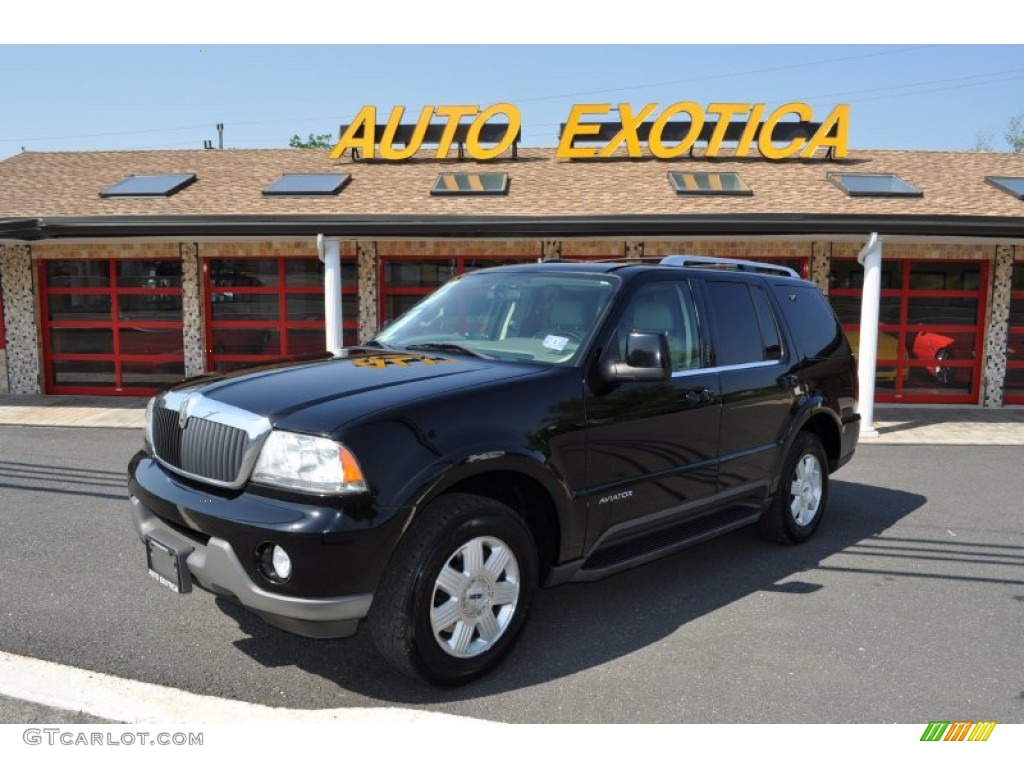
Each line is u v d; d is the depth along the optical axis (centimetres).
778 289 547
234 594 308
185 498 326
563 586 466
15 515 596
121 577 463
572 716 317
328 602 296
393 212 1160
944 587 470
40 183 1382
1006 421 1156
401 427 317
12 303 1320
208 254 1310
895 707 328
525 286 452
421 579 315
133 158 1587
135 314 1328
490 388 352
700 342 461
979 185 1319
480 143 1559
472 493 357
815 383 546
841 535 575
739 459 476
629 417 400
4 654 362
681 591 458
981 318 1293
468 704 325
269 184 1352
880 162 1489
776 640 391
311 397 331
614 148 1497
